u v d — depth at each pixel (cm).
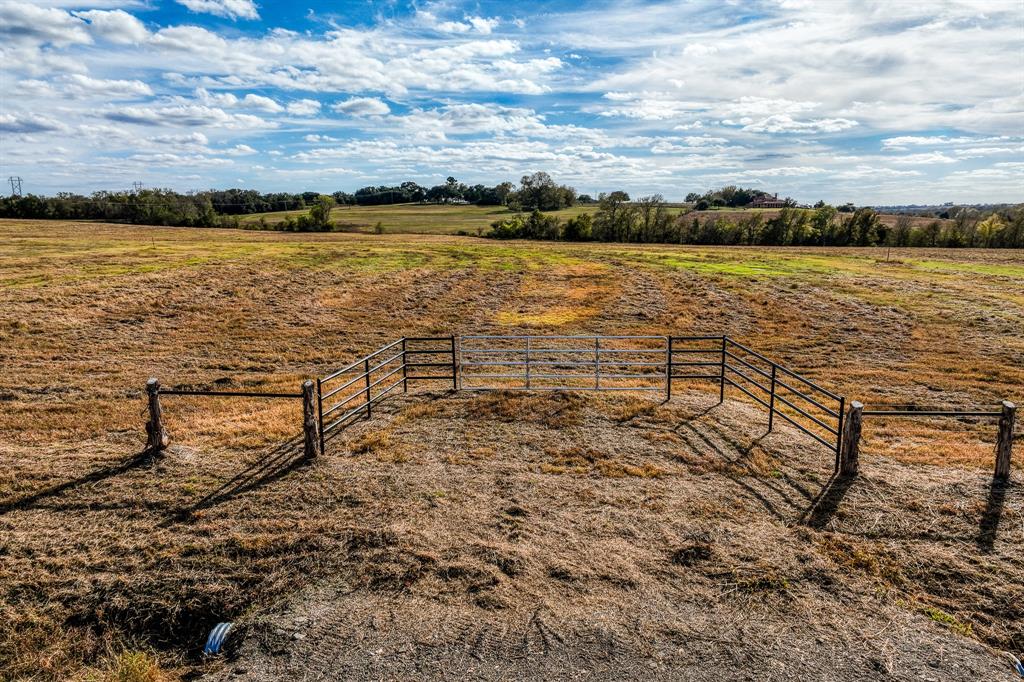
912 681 469
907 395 1502
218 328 2270
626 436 987
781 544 654
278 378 1622
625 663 486
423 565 611
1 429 1080
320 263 3906
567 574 602
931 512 717
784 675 474
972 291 3011
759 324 2452
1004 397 1485
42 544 649
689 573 605
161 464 848
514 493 779
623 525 699
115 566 612
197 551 634
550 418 1065
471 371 1706
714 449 932
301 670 484
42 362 1734
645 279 3531
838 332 2288
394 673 477
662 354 1988
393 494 766
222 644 523
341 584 587
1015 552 636
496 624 530
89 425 1101
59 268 3288
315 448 871
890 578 598
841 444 857
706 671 478
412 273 3653
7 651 513
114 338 2055
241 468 839
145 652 524
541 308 2805
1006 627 534
